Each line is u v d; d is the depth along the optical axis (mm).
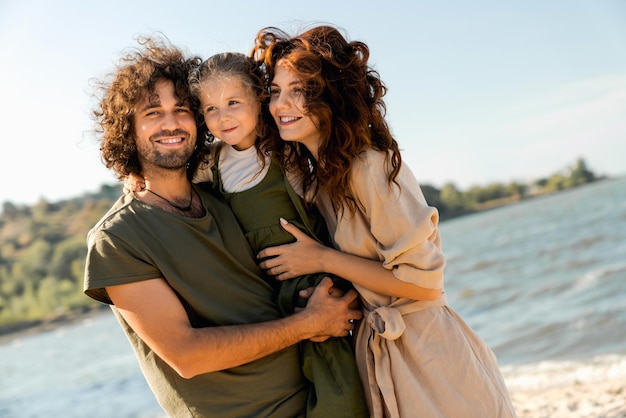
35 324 67875
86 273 2559
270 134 2908
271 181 2904
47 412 14664
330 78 2682
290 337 2633
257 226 2879
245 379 2654
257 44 2904
